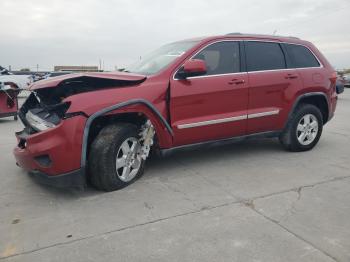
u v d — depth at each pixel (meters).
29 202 4.08
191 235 3.26
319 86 6.05
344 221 3.52
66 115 3.92
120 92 4.25
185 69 4.57
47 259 2.94
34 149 4.00
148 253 2.99
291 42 5.99
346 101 16.09
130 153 4.45
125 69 5.59
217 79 5.00
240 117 5.23
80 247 3.11
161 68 4.79
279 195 4.18
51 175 4.02
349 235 3.25
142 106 4.38
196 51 4.96
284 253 2.96
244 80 5.24
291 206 3.87
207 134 5.03
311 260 2.86
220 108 5.06
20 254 3.02
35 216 3.72
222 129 5.13
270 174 4.95
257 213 3.70
